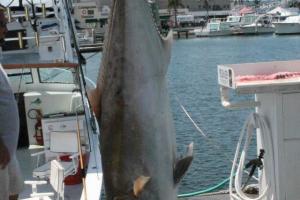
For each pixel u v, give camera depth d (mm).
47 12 9961
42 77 8953
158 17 2436
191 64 43469
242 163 4367
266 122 4113
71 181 6484
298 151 4023
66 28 8688
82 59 7766
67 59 8492
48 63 7359
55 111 8609
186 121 17625
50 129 7426
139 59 2293
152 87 2299
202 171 10711
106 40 2334
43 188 6605
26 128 8656
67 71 8898
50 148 7289
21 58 8836
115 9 2316
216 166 11078
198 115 18797
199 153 12422
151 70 2303
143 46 2299
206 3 95188
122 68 2293
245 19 79625
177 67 41344
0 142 3270
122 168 2268
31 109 8555
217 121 17500
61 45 8586
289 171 4035
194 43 70125
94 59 40094
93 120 7613
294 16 74562
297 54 46812
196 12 94875
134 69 2289
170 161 2297
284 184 4043
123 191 2264
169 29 2469
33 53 9141
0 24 3504
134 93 2283
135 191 2213
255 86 3889
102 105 2311
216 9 96188
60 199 6043
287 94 3963
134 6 2307
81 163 6051
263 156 4184
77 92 8281
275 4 91688
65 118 7488
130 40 2297
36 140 8609
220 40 73562
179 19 87125
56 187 5910
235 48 57688
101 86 2322
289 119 3988
